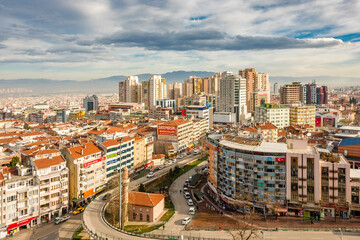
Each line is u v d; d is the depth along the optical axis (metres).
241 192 131.50
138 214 126.50
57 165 137.38
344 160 125.00
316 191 119.81
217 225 117.06
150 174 186.50
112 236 98.44
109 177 168.00
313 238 101.38
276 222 117.69
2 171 125.00
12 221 119.38
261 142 143.00
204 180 181.62
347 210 117.25
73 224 126.69
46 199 131.75
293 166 122.56
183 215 129.88
